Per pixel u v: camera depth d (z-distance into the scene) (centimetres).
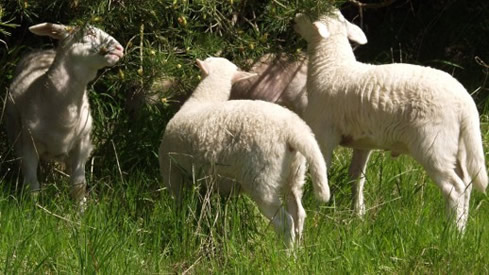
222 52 1396
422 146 1187
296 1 1275
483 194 1301
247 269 1044
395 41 2031
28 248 1068
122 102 1536
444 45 2027
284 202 1113
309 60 1328
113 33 1334
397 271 1055
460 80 1933
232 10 1372
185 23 1248
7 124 1381
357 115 1239
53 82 1301
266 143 1088
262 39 1362
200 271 1069
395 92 1202
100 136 1457
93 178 1391
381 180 1316
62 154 1342
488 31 1994
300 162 1108
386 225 1159
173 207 1172
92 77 1307
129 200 1238
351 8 2047
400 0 2092
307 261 1052
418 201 1262
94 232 1098
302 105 1566
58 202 1274
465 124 1190
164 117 1459
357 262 1048
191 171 1170
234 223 1128
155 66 1284
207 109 1157
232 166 1113
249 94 1572
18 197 1284
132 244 1106
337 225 1163
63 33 1297
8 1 1258
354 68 1272
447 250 1072
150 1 1227
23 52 1619
